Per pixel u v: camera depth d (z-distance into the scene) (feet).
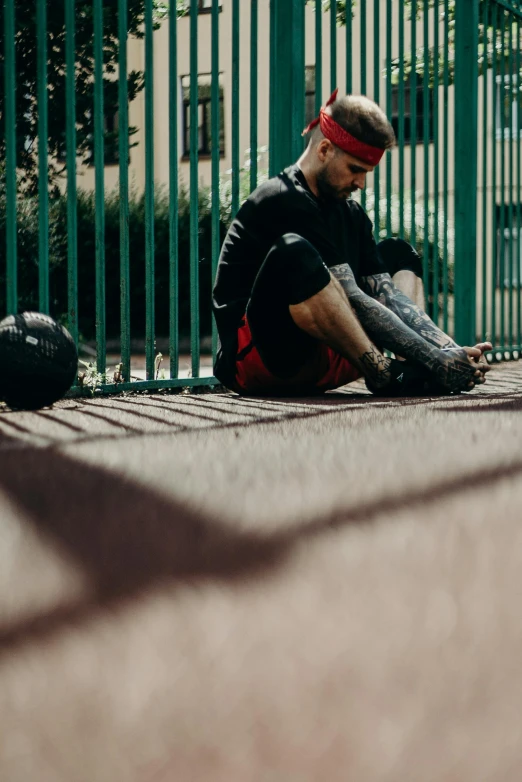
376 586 3.20
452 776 1.92
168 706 2.26
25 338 9.84
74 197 11.96
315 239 11.46
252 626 2.79
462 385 11.29
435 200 18.43
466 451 6.36
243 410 9.85
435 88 18.37
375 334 11.43
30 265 21.04
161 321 36.22
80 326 35.09
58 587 3.24
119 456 6.30
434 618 2.88
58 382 9.95
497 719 2.18
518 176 22.17
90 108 18.88
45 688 2.36
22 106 18.49
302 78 14.67
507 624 2.84
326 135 11.41
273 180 11.88
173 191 13.24
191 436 7.36
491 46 21.66
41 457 6.28
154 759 2.00
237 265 12.03
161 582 3.26
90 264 35.09
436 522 4.16
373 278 12.20
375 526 4.08
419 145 39.09
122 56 12.52
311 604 2.99
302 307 10.86
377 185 16.43
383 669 2.48
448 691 2.34
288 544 3.78
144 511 4.51
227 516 4.34
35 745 2.09
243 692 2.33
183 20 48.01
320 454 6.27
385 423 8.16
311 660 2.53
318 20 15.40
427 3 17.66
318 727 2.13
